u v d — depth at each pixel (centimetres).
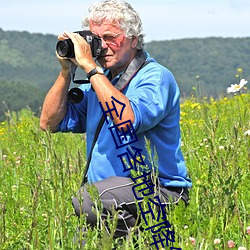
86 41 878
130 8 884
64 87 971
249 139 984
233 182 815
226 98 2162
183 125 1648
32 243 814
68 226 834
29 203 961
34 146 1209
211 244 732
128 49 887
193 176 1020
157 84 874
